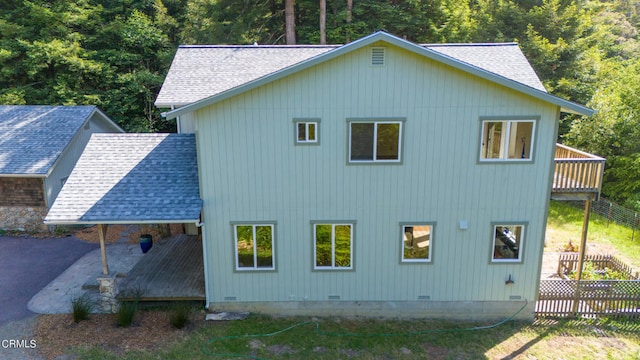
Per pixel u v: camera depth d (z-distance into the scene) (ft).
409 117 34.42
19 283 42.47
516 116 34.27
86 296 39.75
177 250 47.06
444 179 35.70
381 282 37.91
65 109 66.74
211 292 37.88
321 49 51.83
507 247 37.42
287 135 34.86
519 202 36.09
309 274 37.68
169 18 100.27
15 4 94.43
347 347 33.94
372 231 36.76
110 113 91.81
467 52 46.65
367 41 32.24
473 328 37.19
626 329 37.50
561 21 89.35
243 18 83.61
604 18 111.04
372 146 35.12
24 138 59.31
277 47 52.13
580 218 67.56
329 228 36.81
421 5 89.20
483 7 97.81
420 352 33.60
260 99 34.12
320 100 34.12
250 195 36.04
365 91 33.96
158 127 99.66
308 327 36.60
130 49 97.25
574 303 38.55
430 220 36.50
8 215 56.95
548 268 49.11
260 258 37.37
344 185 35.86
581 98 86.38
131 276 40.86
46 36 90.58
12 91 85.25
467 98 34.06
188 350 32.55
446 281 37.86
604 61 97.50
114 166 39.22
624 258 52.95
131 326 35.35
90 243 53.31
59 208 34.32
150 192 36.47
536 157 35.17
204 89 43.47
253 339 34.42
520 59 44.60
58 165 57.62
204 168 35.40
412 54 33.24
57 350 31.99
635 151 71.51
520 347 34.71
